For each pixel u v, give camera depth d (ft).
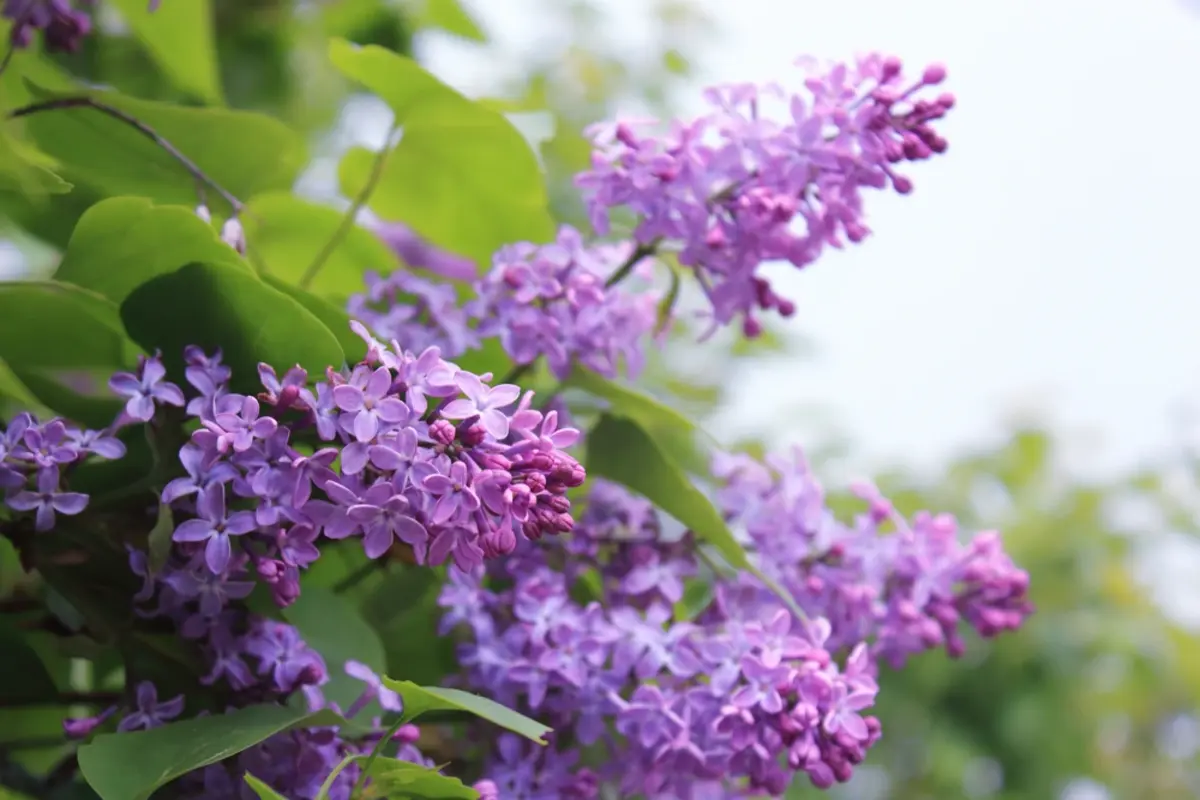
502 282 2.61
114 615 2.43
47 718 2.84
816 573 2.66
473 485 2.23
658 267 2.75
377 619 2.59
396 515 2.24
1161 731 5.69
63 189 2.47
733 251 2.57
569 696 2.54
